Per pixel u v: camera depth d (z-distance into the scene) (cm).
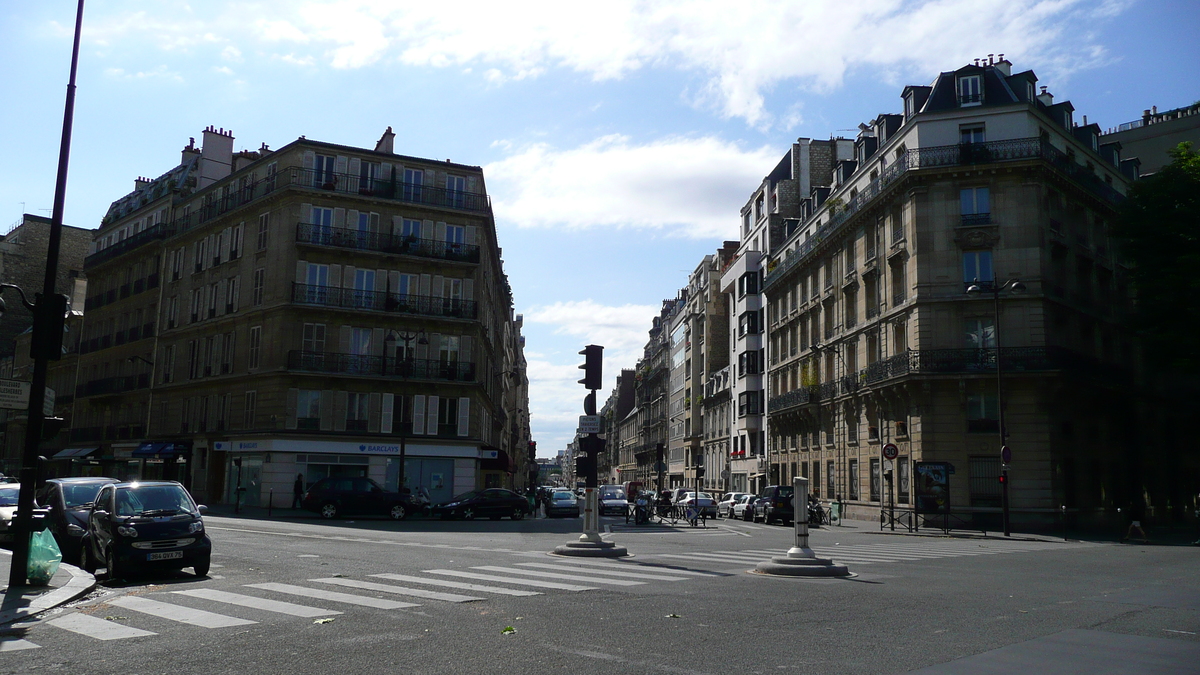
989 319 3678
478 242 4875
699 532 3041
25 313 7294
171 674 668
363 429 4472
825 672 675
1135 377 4316
